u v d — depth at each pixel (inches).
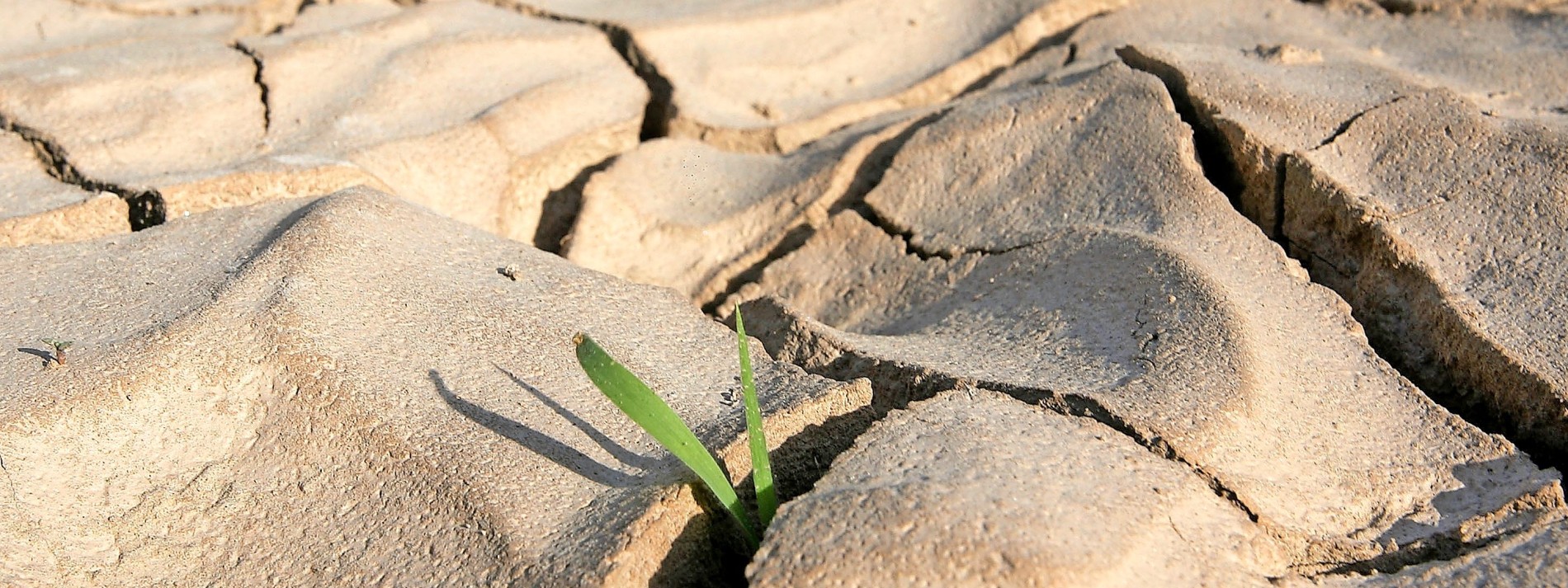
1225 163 21.1
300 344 16.8
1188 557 14.7
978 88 26.6
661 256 22.1
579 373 17.3
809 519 14.6
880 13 28.7
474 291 18.3
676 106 24.8
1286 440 16.5
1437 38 26.1
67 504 15.9
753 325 19.4
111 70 23.9
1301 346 17.9
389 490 15.9
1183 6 27.8
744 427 16.4
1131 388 16.7
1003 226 20.8
